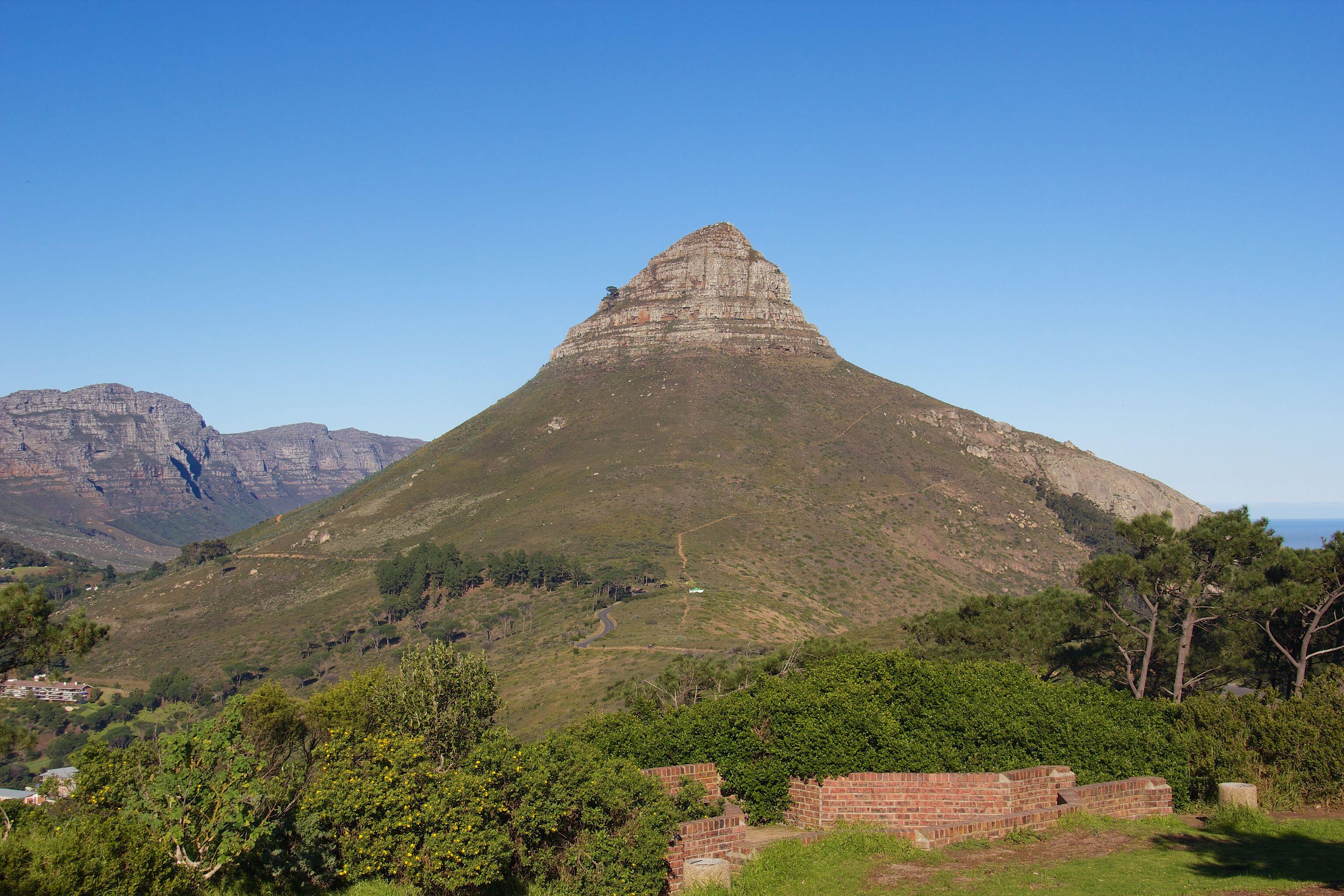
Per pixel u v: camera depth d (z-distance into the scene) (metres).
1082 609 38.47
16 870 11.94
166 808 14.08
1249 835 17.50
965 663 26.52
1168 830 17.98
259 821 14.73
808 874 15.52
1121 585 37.16
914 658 24.45
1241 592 35.03
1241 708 23.66
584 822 15.98
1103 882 14.47
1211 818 19.05
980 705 22.72
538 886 15.62
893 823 18.64
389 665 94.06
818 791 19.03
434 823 14.78
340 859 15.51
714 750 20.52
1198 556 36.62
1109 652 38.44
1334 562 34.00
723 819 16.62
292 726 28.39
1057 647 39.28
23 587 20.78
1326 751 20.97
